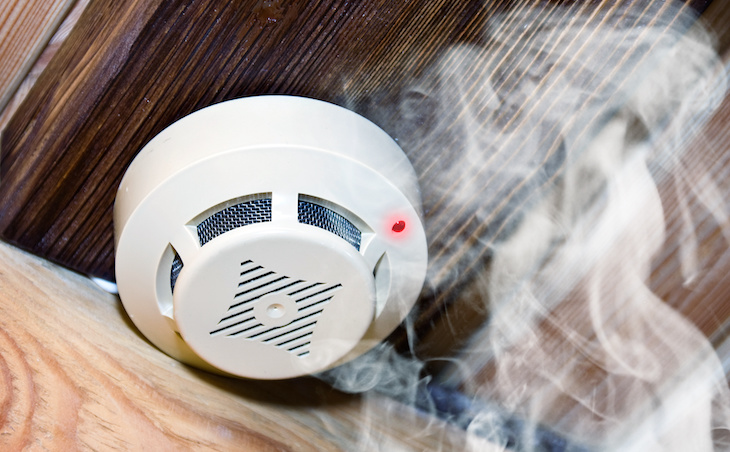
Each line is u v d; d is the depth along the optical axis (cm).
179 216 46
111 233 57
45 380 39
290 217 45
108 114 51
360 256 46
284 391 58
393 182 48
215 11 47
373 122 55
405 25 49
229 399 51
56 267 58
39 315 46
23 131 52
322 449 50
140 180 47
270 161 45
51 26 48
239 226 45
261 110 48
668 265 56
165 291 49
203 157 45
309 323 48
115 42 48
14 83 51
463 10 49
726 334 58
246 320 47
